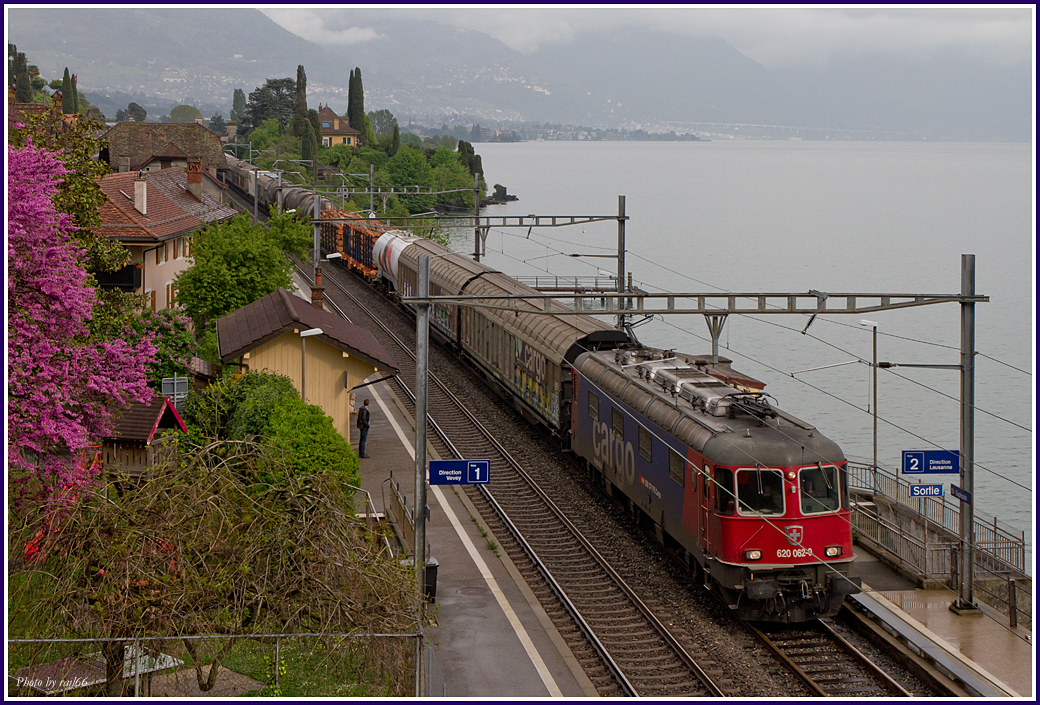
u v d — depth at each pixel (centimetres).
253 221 6066
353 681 1562
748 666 1770
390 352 4709
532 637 1867
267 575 1465
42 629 1441
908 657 1753
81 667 1482
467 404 3803
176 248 4856
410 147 15862
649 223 16825
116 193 4697
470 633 1880
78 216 2595
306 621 1510
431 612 1927
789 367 7162
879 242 14138
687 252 12775
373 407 3672
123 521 1448
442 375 4278
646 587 2147
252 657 1631
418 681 1488
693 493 2047
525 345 3438
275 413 2497
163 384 2998
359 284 6694
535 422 3516
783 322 8719
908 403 6312
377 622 1506
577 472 3005
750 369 7031
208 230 4312
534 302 3594
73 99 15762
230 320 3441
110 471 1667
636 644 1855
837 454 1964
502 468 3006
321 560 1492
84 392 2150
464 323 4369
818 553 1922
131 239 4178
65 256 2009
